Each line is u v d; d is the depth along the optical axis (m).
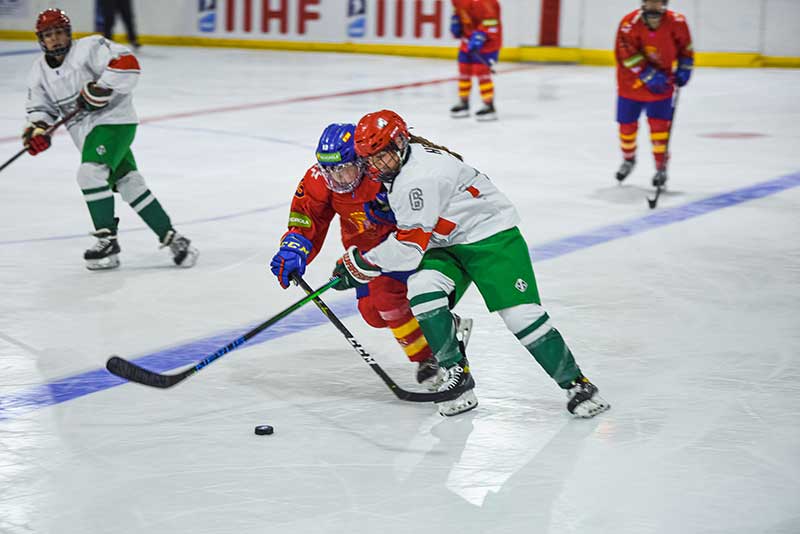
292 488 9.83
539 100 42.41
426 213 10.84
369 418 11.61
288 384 12.68
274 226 21.55
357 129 10.69
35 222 21.75
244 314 15.59
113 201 17.94
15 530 8.98
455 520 9.21
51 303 16.06
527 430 11.27
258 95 42.44
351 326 15.00
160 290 16.83
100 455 10.56
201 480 9.99
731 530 9.06
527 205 23.70
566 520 9.23
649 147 32.56
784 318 15.52
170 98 41.22
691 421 11.55
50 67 17.27
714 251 19.61
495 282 11.32
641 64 24.47
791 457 10.61
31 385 12.58
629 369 13.28
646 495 9.73
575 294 16.70
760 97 42.47
